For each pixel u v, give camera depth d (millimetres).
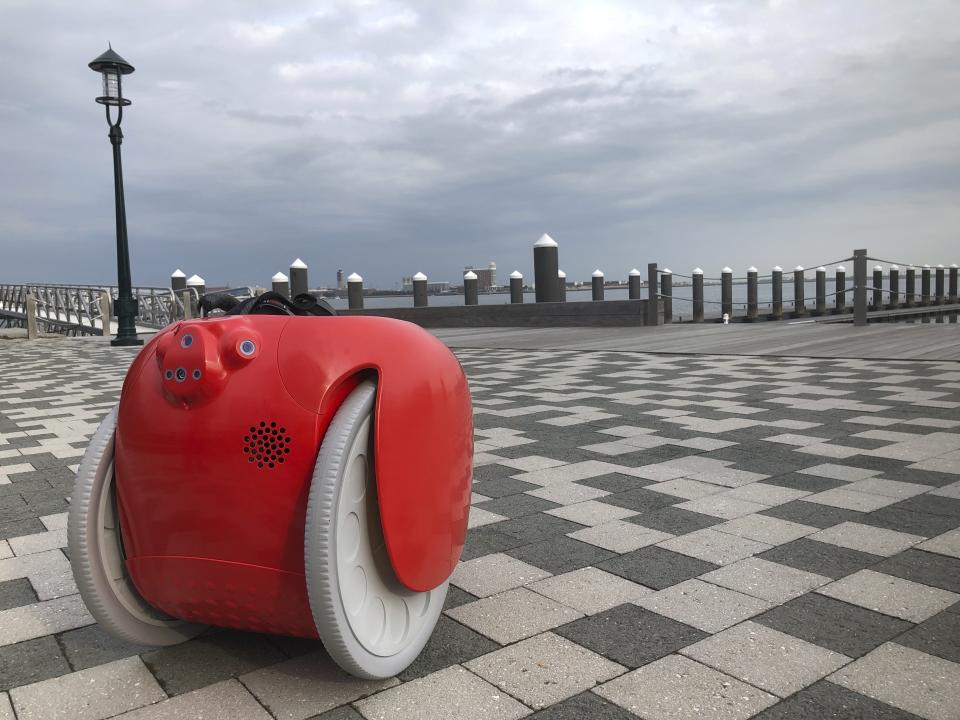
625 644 2148
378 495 1857
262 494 1804
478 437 5078
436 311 18406
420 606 2107
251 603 1873
